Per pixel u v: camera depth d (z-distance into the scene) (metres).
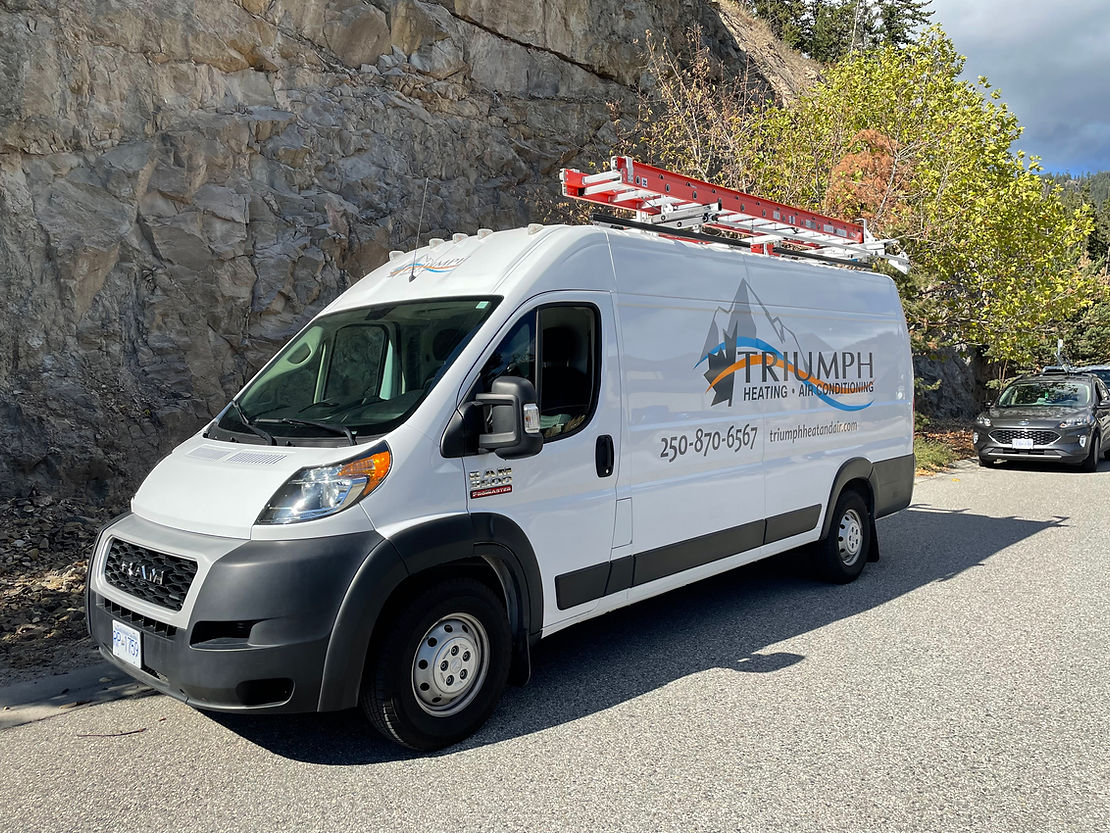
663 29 17.61
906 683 4.45
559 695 4.37
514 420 3.75
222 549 3.43
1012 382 15.49
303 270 10.52
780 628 5.45
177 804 3.30
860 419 6.76
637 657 4.94
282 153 10.86
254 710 3.33
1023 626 5.39
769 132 14.96
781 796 3.28
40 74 8.80
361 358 4.31
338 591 3.35
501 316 4.09
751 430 5.59
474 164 13.41
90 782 3.49
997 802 3.22
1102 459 15.20
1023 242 14.49
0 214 8.45
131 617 3.70
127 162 9.34
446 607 3.73
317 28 11.78
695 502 5.11
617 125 15.76
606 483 4.54
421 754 3.71
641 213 6.11
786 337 5.95
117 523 4.02
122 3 9.55
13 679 4.66
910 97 14.45
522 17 14.39
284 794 3.37
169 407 8.99
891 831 3.02
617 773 3.49
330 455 3.61
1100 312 30.62
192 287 9.53
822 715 4.05
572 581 4.34
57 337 8.57
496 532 3.88
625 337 4.68
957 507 10.04
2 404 7.99
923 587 6.40
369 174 11.83
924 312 14.70
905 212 13.73
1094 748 3.67
